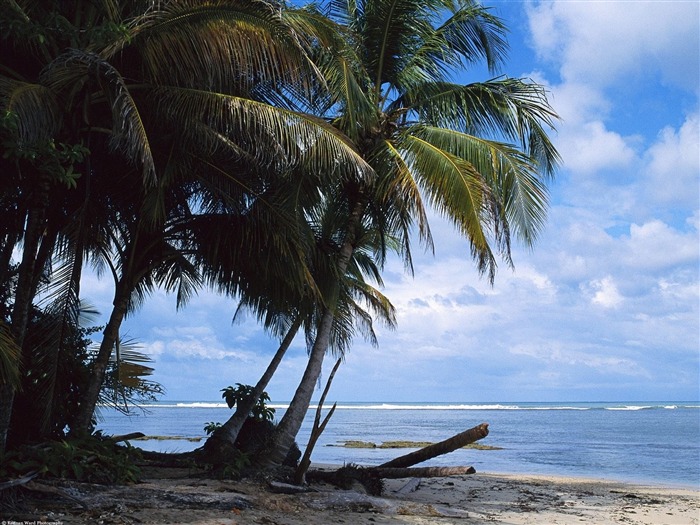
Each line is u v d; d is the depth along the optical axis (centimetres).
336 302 1257
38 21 909
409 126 1352
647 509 1186
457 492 1352
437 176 1168
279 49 965
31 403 1076
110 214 1205
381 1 1350
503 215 1202
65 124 935
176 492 841
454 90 1372
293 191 1175
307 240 1181
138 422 5250
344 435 3803
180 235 1234
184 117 993
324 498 965
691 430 4662
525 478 1747
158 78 1010
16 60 1003
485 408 14562
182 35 930
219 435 1298
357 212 1314
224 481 1015
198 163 1098
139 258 1188
